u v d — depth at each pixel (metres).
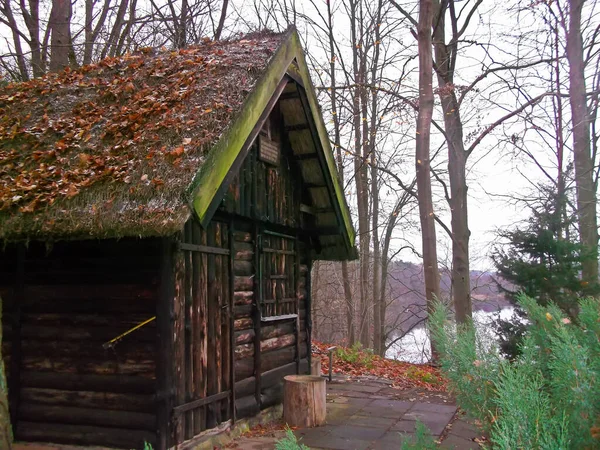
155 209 4.60
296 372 8.25
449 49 14.86
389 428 6.91
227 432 6.22
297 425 6.95
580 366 2.29
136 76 7.11
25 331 5.76
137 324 5.40
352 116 18.53
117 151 5.51
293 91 7.25
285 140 7.97
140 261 5.44
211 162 4.97
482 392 2.73
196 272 5.89
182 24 15.53
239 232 6.86
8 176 5.69
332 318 24.03
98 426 5.45
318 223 8.96
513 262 9.38
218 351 6.23
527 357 2.81
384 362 12.48
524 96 13.67
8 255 5.92
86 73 7.86
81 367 5.56
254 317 7.07
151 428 5.27
